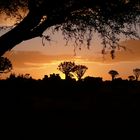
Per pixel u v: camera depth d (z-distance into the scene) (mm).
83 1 11609
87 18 11875
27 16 12008
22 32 11953
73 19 11969
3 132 13789
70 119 17812
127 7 11375
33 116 17344
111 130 15242
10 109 17344
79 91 37906
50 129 14906
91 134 14453
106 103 26031
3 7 12562
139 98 29688
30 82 35844
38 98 27766
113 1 11398
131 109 21812
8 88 26312
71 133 14477
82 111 21000
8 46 12055
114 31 11758
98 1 11461
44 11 11891
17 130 14227
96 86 41156
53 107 22094
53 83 38156
